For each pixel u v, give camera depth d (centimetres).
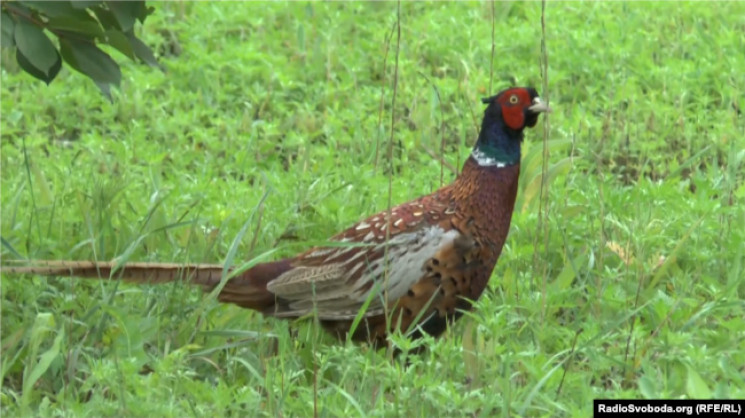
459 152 1307
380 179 1208
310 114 1484
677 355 870
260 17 1756
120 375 831
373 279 930
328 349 891
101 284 951
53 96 1512
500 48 1642
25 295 1000
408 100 1520
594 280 1059
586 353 893
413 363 853
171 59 1661
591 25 1728
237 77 1586
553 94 1553
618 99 1488
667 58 1639
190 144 1448
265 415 842
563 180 1207
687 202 1131
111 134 1459
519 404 816
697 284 1033
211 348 928
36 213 1083
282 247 905
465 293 950
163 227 998
